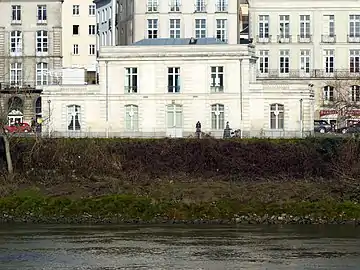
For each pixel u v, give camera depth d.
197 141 110.75
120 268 69.12
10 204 92.31
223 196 95.38
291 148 109.06
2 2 160.75
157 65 127.88
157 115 128.00
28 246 76.56
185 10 154.38
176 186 101.62
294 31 162.62
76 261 71.25
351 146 107.12
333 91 159.25
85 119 128.50
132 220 89.31
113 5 170.62
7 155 108.50
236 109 127.12
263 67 162.75
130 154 110.56
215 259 71.69
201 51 127.38
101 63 128.38
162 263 70.62
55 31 161.12
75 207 91.56
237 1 155.25
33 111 153.00
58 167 109.62
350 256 72.62
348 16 162.00
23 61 160.62
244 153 109.31
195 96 127.50
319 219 88.31
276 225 86.94
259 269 68.56
